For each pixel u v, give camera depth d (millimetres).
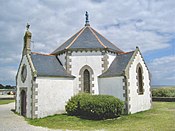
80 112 17875
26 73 19906
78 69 21766
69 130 12969
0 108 27016
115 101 16922
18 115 20297
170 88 36438
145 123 14617
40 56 21391
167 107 23797
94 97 17500
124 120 16047
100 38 25141
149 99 22516
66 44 24484
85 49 22016
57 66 21703
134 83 20156
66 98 20047
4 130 13109
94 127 13820
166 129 12500
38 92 18047
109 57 22453
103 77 21219
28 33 20781
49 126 14336
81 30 26688
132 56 20672
